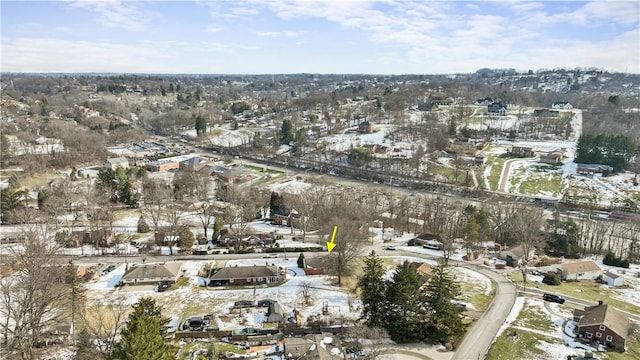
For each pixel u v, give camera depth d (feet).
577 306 245.04
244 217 383.24
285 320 225.97
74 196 432.66
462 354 196.13
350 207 381.19
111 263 304.71
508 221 369.09
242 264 305.32
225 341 207.92
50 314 222.69
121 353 137.90
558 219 378.12
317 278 286.05
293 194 441.68
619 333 197.88
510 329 217.15
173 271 277.85
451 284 207.72
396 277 208.74
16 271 266.57
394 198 475.31
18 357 189.26
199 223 400.06
